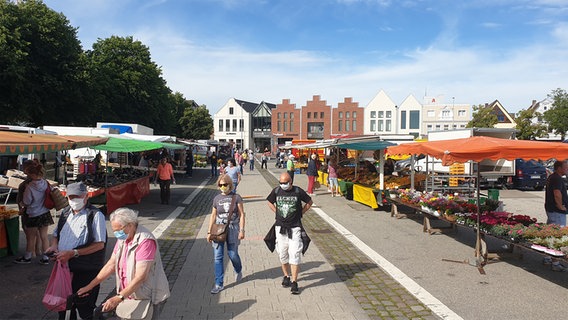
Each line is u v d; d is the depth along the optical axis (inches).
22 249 315.0
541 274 265.4
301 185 887.7
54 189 286.5
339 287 238.5
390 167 717.9
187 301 215.5
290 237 229.9
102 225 171.0
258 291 230.7
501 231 268.2
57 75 1053.2
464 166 753.0
